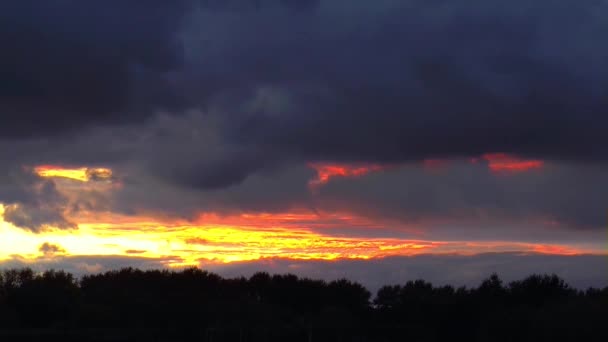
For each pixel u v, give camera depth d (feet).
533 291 276.62
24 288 237.04
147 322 234.99
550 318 229.66
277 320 257.14
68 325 223.30
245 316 249.96
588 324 221.05
